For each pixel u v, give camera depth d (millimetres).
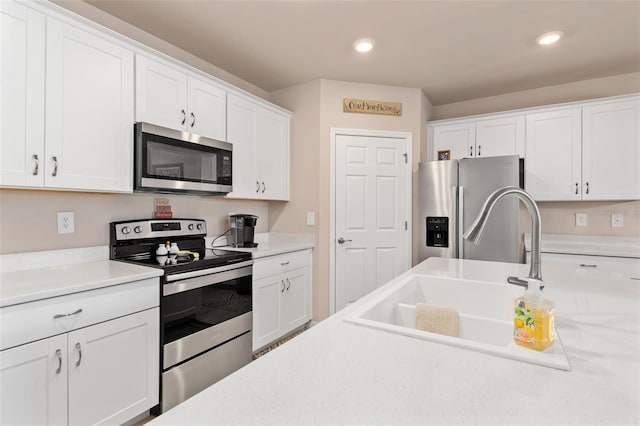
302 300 3025
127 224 2123
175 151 2102
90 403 1473
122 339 1600
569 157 2953
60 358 1370
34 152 1515
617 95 2990
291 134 3318
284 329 2783
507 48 2553
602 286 1351
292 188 3301
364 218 3268
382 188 3309
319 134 3150
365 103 3262
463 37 2398
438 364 681
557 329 878
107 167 1798
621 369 660
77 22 1664
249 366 674
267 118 3004
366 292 3258
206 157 2311
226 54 2662
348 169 3234
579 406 536
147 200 2314
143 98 1971
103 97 1778
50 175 1569
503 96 3551
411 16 2135
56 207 1848
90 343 1472
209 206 2793
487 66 2873
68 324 1396
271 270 2635
